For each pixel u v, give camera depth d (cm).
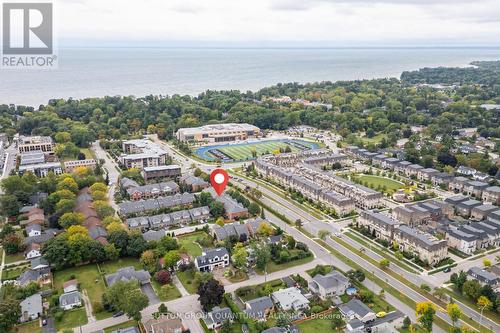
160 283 17862
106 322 15488
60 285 17750
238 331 15062
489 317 15950
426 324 14662
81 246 19150
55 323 15400
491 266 19025
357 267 19562
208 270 19175
